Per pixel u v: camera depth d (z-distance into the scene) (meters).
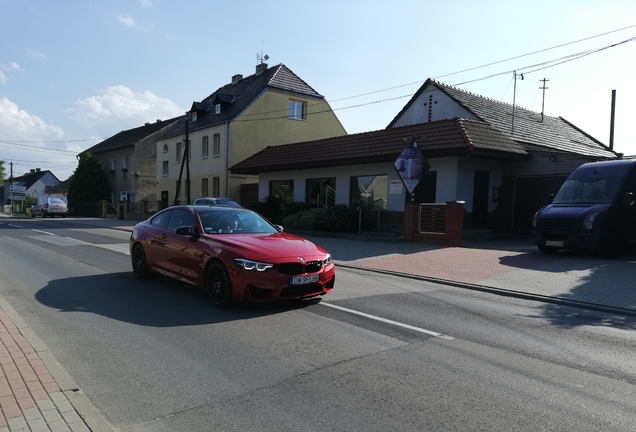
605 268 10.14
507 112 23.36
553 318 6.53
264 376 4.18
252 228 7.64
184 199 35.03
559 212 11.85
